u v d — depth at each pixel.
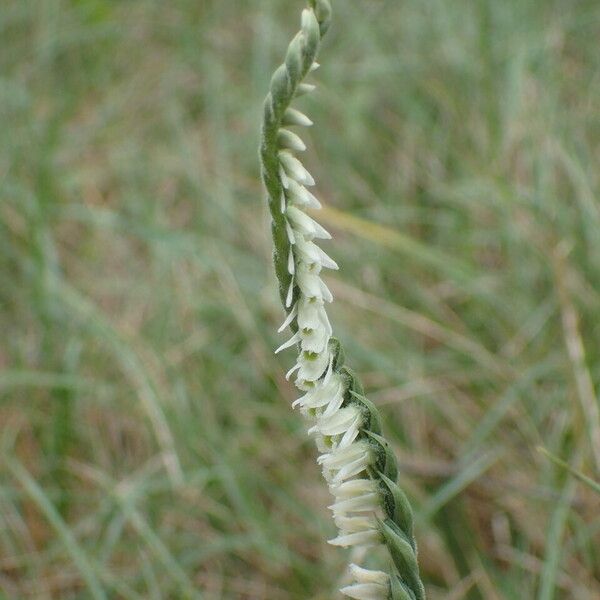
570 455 0.32
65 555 0.32
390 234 0.35
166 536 0.33
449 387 0.35
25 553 0.32
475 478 0.33
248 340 0.38
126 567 0.32
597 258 0.36
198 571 0.33
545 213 0.38
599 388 0.33
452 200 0.41
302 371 0.19
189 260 0.41
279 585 0.32
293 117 0.18
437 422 0.35
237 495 0.32
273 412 0.36
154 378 0.36
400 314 0.36
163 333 0.38
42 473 0.34
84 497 0.33
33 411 0.36
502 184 0.38
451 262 0.37
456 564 0.32
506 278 0.38
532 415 0.34
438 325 0.36
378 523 0.19
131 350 0.35
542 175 0.39
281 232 0.18
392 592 0.19
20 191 0.41
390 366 0.35
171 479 0.33
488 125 0.42
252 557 0.33
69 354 0.36
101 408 0.36
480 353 0.35
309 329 0.18
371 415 0.19
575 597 0.30
